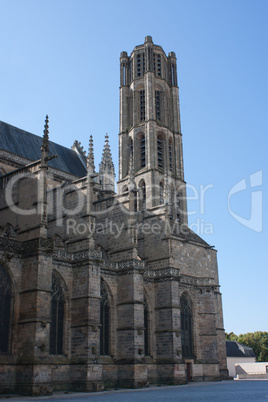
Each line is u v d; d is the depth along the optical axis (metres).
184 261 71.12
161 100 104.19
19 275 47.88
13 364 44.69
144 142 99.88
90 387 47.66
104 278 57.03
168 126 102.75
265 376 87.94
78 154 90.50
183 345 65.94
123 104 105.81
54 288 51.16
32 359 43.62
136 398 37.19
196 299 70.06
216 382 65.50
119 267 58.75
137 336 55.00
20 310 46.75
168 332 60.81
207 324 68.94
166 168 97.94
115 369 54.62
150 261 66.06
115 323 56.84
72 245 54.94
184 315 67.69
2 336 45.25
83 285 51.53
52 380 47.56
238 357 123.06
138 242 69.00
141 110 103.31
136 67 106.69
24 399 38.16
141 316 56.34
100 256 53.38
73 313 51.59
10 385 43.94
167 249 64.88
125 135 102.69
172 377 58.81
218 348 76.44
